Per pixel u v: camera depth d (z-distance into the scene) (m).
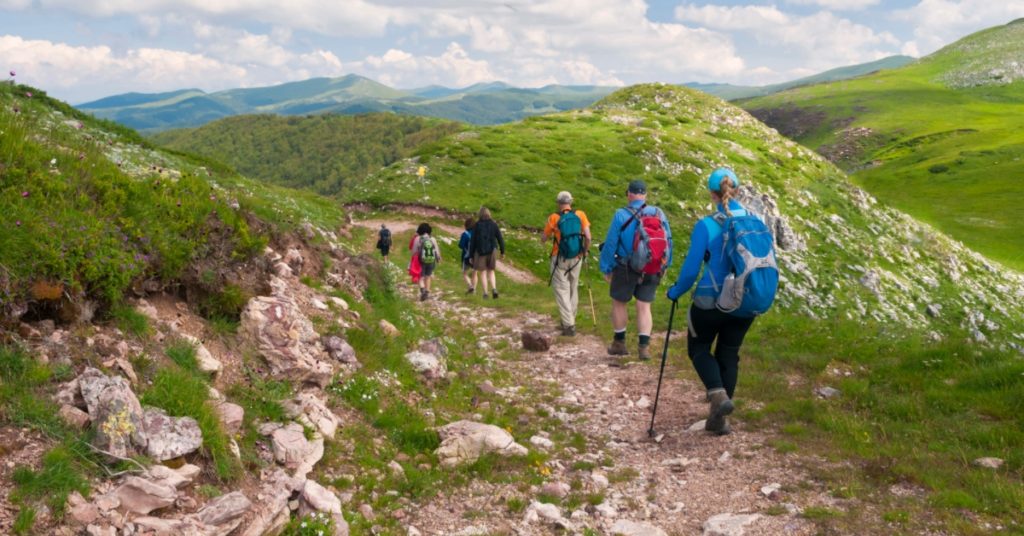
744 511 5.06
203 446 4.56
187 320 6.38
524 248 37.31
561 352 11.72
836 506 4.99
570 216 12.84
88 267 5.24
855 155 195.25
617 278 10.54
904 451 6.00
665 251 10.20
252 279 7.62
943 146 173.12
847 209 59.91
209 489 4.31
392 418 6.79
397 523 4.90
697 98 85.00
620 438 7.20
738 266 6.02
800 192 59.38
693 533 4.84
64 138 7.61
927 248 56.75
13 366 4.41
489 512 5.20
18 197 5.36
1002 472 5.39
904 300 44.97
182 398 4.82
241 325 6.70
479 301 18.47
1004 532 4.39
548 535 4.82
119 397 4.34
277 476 4.83
